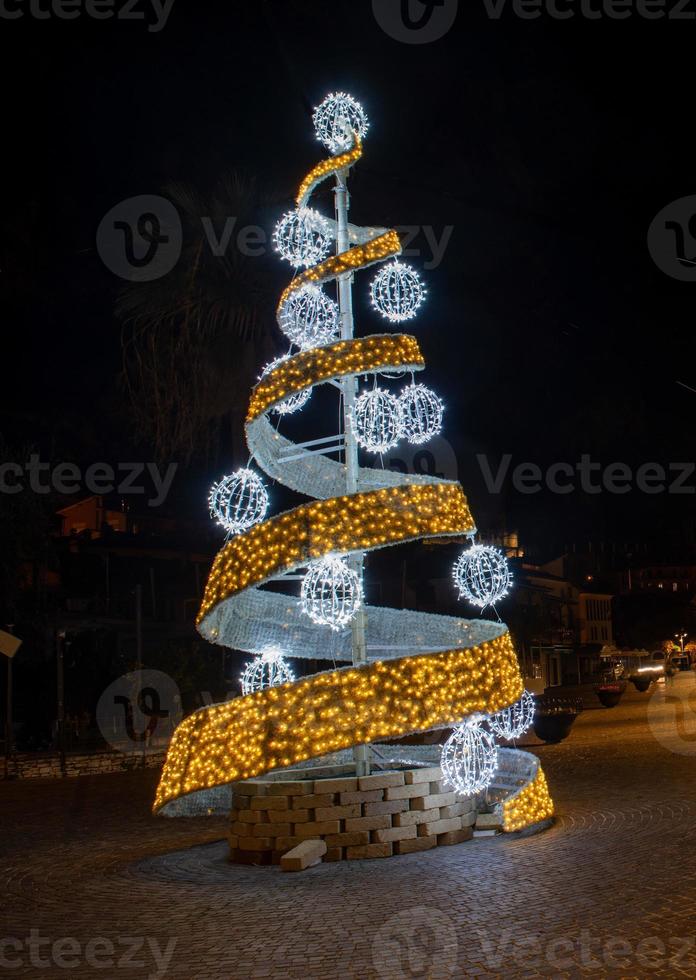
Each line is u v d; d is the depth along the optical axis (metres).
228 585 10.57
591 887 7.70
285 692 9.87
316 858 9.54
